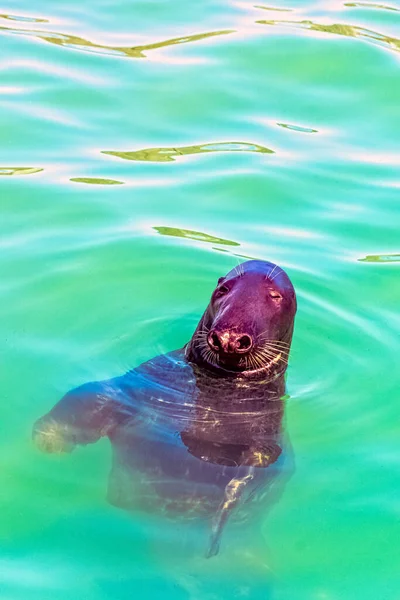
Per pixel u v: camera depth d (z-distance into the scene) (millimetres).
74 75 19688
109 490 9969
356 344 12883
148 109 18672
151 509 9859
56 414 10445
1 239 14500
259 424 10875
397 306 13641
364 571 9438
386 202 16078
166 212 15508
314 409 11578
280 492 10281
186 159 17094
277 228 15312
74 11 22953
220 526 9297
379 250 14883
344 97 19406
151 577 9156
